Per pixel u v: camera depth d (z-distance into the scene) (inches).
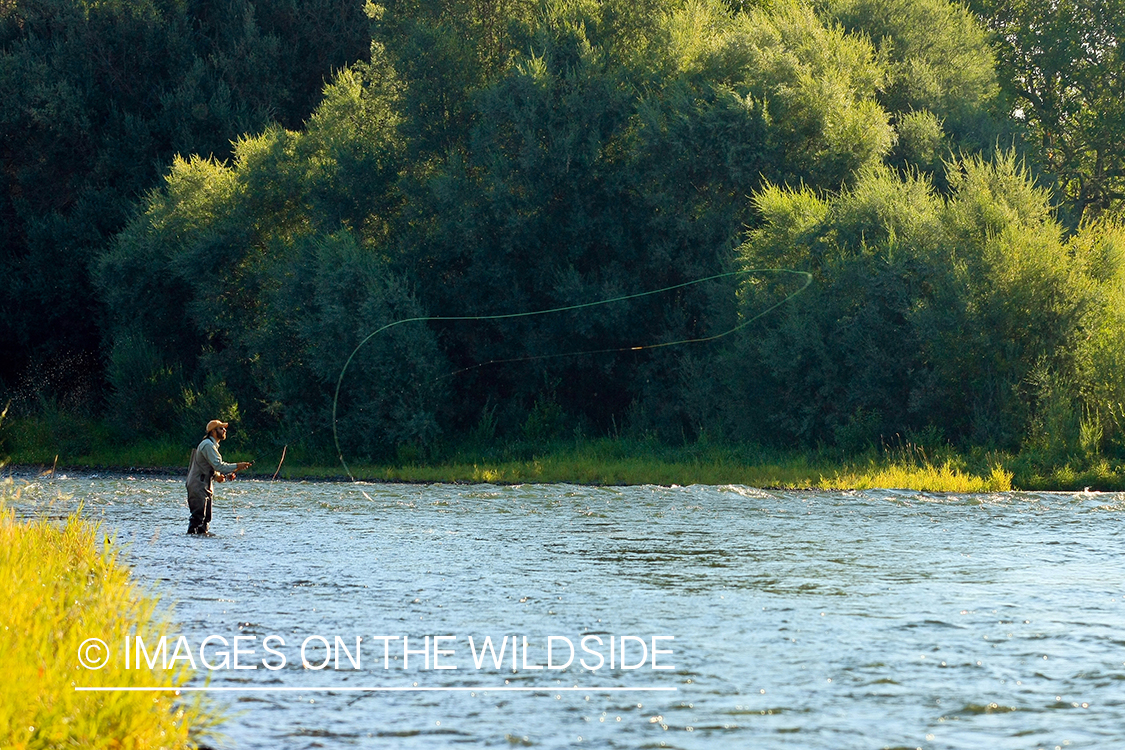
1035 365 3865.7
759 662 1213.1
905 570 1844.2
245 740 946.7
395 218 5413.4
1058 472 3449.8
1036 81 7003.0
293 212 5595.5
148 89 6688.0
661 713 1029.8
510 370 5142.7
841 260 4153.5
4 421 5374.0
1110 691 1098.1
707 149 4680.1
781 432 4301.2
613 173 4926.2
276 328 5034.5
